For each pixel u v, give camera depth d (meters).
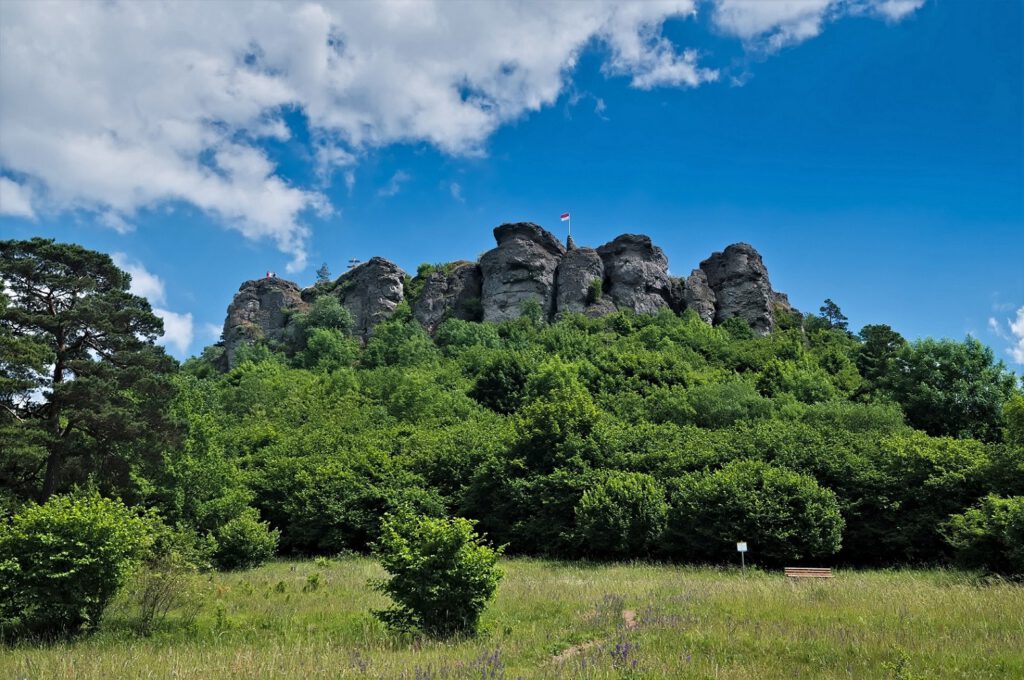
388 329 88.94
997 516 22.08
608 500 31.72
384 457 42.16
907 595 16.16
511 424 43.09
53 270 32.28
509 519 37.06
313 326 97.75
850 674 9.53
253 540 30.73
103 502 15.88
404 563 14.31
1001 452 29.50
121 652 12.74
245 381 69.19
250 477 41.41
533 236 102.31
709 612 14.70
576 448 37.19
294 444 46.94
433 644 12.81
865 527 30.72
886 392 56.12
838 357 73.69
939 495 29.44
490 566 14.56
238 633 14.66
